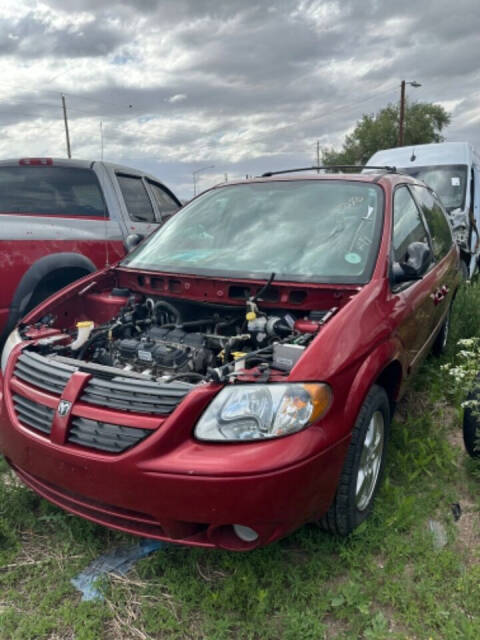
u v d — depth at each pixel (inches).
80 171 222.8
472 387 136.0
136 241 165.8
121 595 96.9
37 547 109.7
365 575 100.3
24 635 88.5
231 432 88.0
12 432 103.9
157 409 91.0
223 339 119.6
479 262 362.6
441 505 120.6
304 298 116.7
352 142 1795.0
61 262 183.8
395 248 131.6
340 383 95.5
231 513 86.0
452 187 362.0
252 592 94.9
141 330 134.5
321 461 90.9
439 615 89.9
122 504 90.9
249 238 139.5
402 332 123.0
